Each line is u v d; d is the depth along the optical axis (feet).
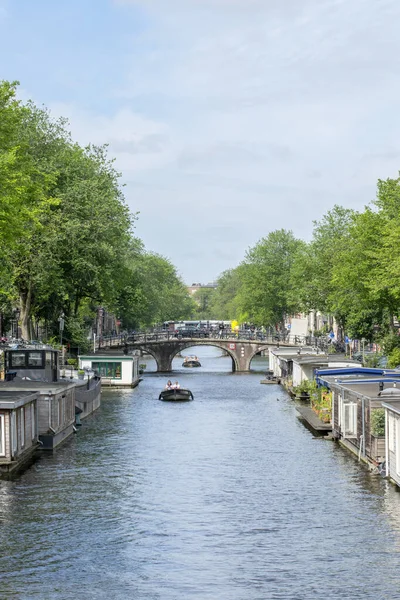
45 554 86.79
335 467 128.16
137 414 202.90
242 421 188.34
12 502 107.45
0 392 137.59
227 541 91.25
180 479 121.39
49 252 215.92
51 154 235.40
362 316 254.88
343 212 324.39
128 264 335.06
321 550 87.81
